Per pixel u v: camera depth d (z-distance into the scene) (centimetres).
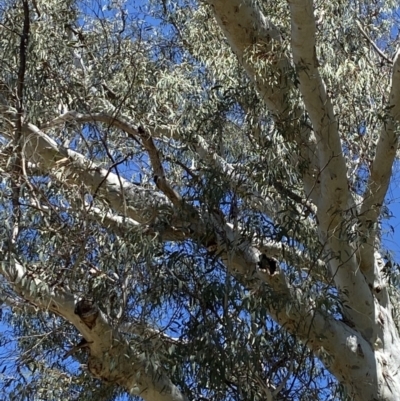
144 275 664
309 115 764
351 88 890
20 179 651
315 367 744
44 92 796
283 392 662
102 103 849
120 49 922
